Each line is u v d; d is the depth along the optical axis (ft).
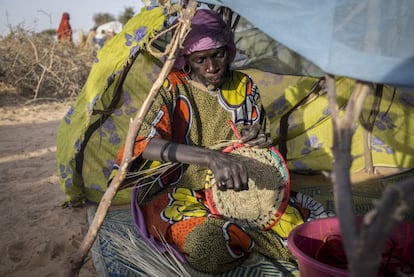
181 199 8.29
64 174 11.01
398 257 6.52
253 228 8.02
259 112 8.64
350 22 4.95
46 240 9.77
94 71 9.86
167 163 7.89
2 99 30.48
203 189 8.50
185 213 7.89
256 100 8.63
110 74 9.26
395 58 4.88
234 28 11.58
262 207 8.06
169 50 6.39
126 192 11.17
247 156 8.00
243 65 14.03
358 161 12.68
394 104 13.17
